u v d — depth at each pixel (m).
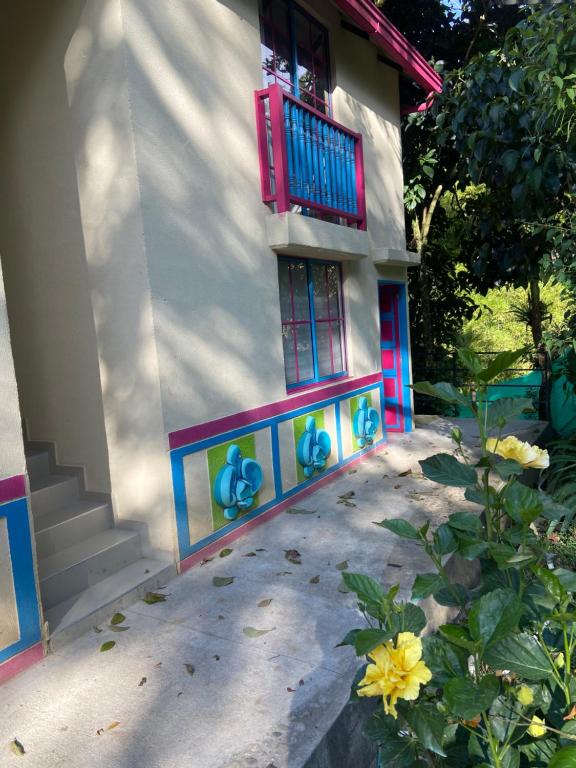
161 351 3.78
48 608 3.31
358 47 6.66
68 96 3.88
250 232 4.66
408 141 8.99
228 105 4.42
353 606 3.36
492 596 1.38
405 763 1.53
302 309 5.73
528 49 4.98
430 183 9.22
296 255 5.49
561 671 1.59
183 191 3.99
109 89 3.69
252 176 4.69
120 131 3.68
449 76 6.59
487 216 7.57
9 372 2.81
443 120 6.98
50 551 3.60
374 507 5.04
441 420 8.83
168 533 3.87
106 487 4.08
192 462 4.04
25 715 2.56
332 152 5.66
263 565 3.97
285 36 5.46
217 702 2.57
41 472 4.22
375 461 6.57
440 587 1.67
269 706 2.52
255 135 4.73
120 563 3.79
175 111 3.94
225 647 3.00
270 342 4.92
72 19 3.78
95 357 4.02
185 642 3.07
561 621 1.37
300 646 2.98
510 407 1.79
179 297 3.94
